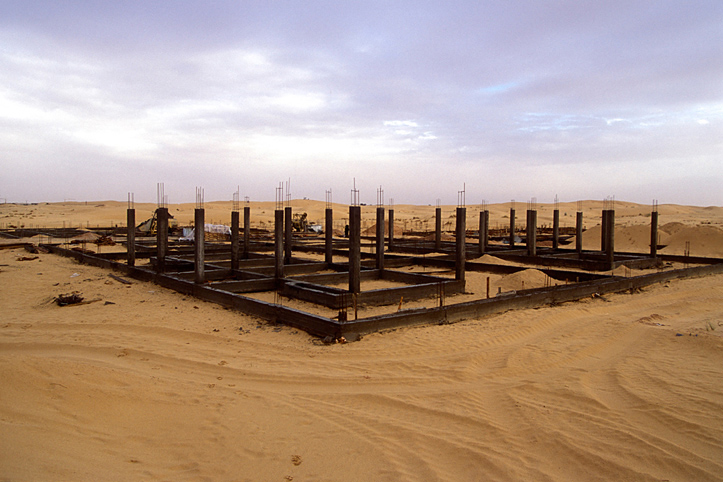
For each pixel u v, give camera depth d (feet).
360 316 34.27
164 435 14.44
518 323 31.07
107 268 56.90
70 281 47.44
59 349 24.18
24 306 36.06
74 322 30.50
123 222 189.06
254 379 20.48
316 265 58.44
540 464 13.28
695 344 23.88
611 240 60.18
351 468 13.03
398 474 12.71
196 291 39.88
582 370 21.24
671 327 28.19
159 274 45.98
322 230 151.43
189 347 25.26
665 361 21.86
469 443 14.52
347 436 15.01
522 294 39.01
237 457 13.42
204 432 14.87
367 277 52.54
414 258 66.18
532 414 16.56
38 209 272.92
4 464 10.23
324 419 16.31
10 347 24.32
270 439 14.66
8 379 14.84
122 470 11.82
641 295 42.91
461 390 19.16
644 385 18.98
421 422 16.15
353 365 22.54
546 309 36.32
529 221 74.90
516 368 21.66
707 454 13.52
